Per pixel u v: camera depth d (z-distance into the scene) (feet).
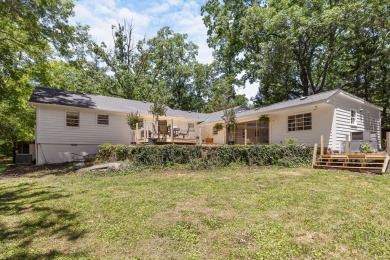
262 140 59.16
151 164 32.32
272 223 12.62
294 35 63.31
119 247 10.48
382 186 20.76
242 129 62.59
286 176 25.66
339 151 38.40
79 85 82.28
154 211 14.89
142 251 10.07
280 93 83.92
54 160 45.16
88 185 23.53
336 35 64.59
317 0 62.03
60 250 10.33
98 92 87.66
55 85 69.77
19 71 43.78
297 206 15.43
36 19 34.22
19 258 9.70
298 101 44.04
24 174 33.09
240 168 31.86
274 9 65.26
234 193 18.83
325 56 67.97
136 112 50.70
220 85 98.32
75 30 43.06
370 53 65.36
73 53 44.42
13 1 31.24
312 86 73.67
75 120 47.80
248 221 12.95
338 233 11.40
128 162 32.42
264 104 86.69
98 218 14.02
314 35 64.08
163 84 100.12
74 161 44.42
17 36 40.40
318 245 10.27
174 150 33.50
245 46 82.43
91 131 49.49
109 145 37.52
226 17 78.64
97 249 10.36
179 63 111.65
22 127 54.08
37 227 12.88
